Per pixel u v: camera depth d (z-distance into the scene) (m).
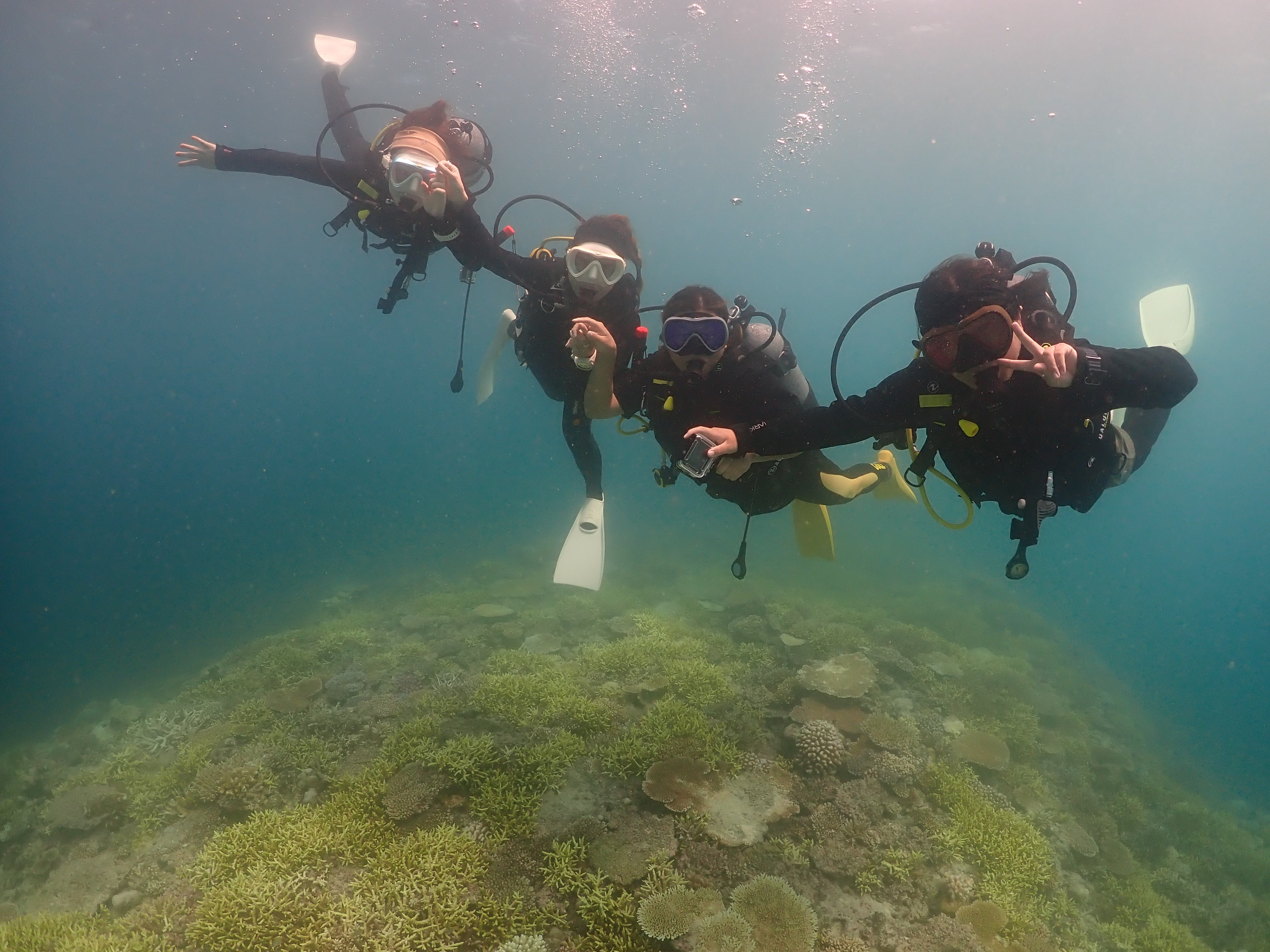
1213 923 5.80
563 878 3.94
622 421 4.08
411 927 3.62
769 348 3.59
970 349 2.34
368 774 4.84
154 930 3.95
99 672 14.12
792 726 5.64
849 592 13.81
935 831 4.85
